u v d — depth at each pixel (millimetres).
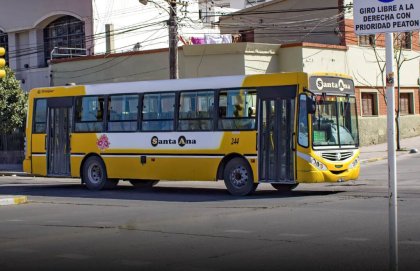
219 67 31188
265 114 16141
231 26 39531
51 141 20359
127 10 40781
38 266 7988
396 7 5371
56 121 20297
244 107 16453
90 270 7676
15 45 43188
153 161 18016
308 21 35625
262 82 16219
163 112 17938
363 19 5523
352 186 18516
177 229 10805
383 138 36125
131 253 8703
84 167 19719
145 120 18297
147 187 20562
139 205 15133
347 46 33656
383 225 10461
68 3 40250
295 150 15656
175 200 16125
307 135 15539
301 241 9227
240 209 13484
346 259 7867
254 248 8805
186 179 17375
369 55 35188
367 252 8258
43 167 20484
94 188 19500
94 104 19469
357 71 34406
